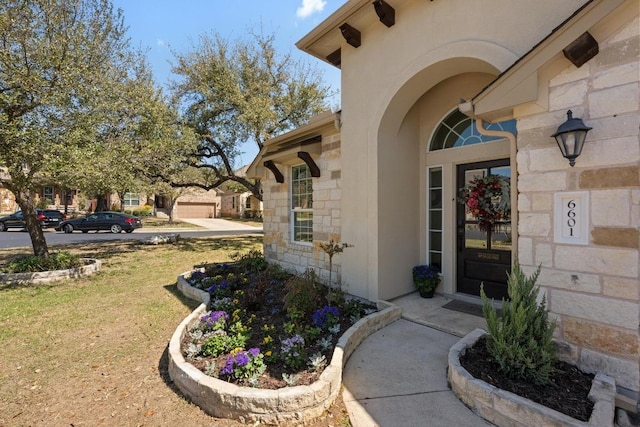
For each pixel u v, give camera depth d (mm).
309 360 2979
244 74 12391
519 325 2500
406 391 2713
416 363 3162
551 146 2725
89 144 6695
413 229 5352
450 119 5152
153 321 4344
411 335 3801
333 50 5664
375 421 2363
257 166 8016
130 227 18609
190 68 11789
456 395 2635
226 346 3191
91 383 2896
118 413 2486
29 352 3484
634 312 2350
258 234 18391
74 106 6578
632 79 2350
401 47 4457
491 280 4715
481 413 2377
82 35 6727
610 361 2451
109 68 7641
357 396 2654
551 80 2719
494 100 2918
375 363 3160
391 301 4883
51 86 6086
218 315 3922
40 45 6004
